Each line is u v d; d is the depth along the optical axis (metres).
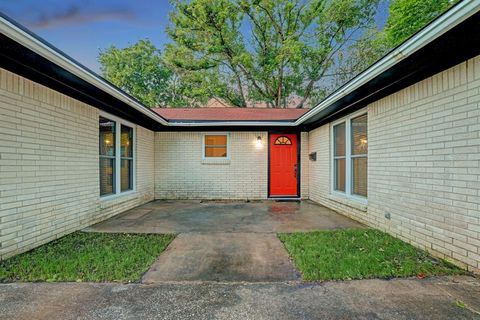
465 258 2.88
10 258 3.21
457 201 3.00
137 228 4.76
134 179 7.13
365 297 2.33
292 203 7.66
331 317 2.04
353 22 17.00
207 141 8.66
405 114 3.91
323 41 17.89
